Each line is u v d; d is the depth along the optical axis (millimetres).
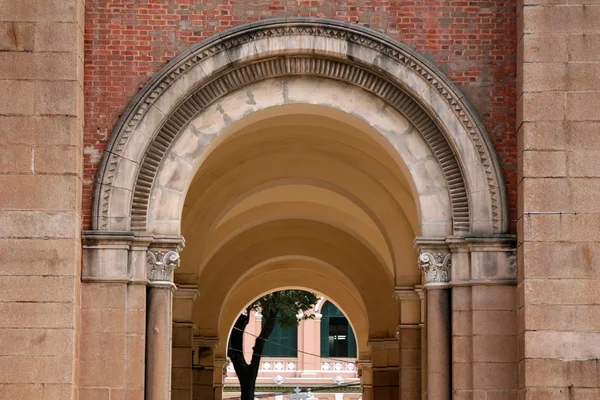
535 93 19953
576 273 19531
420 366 27469
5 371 19047
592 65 19969
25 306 19234
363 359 36594
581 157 19797
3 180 19500
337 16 20938
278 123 23906
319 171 27359
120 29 20781
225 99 20938
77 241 19625
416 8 21000
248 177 27266
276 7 20922
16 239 19375
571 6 20094
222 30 20812
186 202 26422
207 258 31203
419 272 27578
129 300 20188
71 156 19625
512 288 20344
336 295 36812
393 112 21016
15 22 19828
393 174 26156
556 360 19344
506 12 21016
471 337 20344
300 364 70250
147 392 20250
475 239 20391
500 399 20109
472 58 20906
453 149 20734
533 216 19688
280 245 33125
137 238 20266
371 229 30906
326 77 21016
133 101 20516
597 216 19656
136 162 20422
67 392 19078
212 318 32688
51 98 19703
